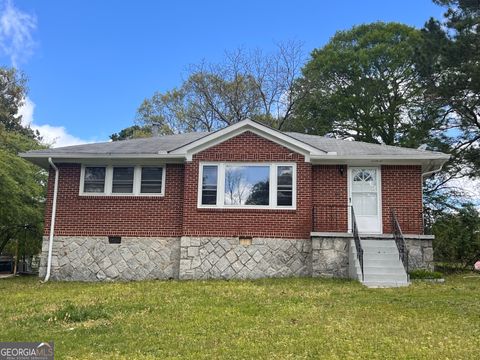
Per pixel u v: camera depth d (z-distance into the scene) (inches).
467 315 329.1
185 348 252.8
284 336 273.9
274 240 596.1
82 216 636.1
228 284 514.9
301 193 602.2
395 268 512.7
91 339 274.7
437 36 946.1
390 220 616.7
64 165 649.6
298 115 1450.5
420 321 310.8
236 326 302.8
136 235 627.8
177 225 625.9
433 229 796.6
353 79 1402.6
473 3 913.5
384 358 231.3
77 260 625.3
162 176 641.6
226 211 605.9
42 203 908.0
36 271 1198.9
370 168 635.5
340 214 621.3
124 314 346.0
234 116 1497.3
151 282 563.2
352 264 542.6
